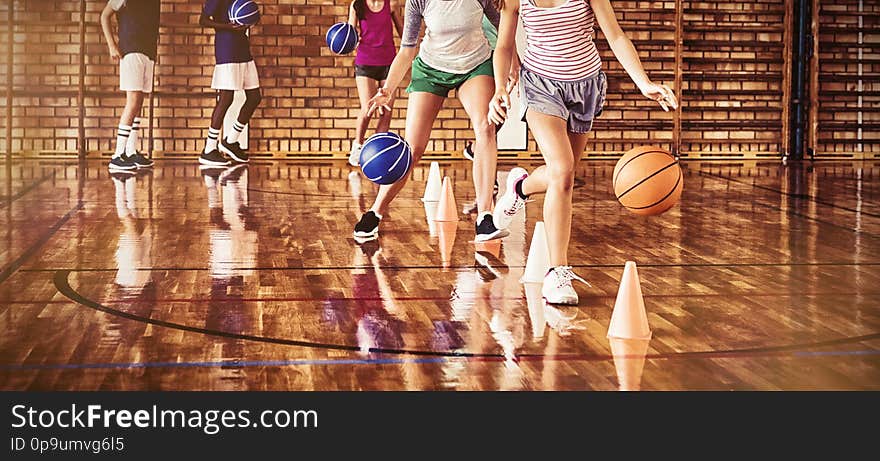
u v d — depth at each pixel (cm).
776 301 445
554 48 442
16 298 439
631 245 601
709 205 807
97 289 459
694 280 494
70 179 944
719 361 346
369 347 361
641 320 380
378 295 453
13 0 1161
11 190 849
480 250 578
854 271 519
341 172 1056
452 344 366
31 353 349
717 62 1301
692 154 1308
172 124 1214
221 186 900
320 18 1230
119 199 795
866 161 1283
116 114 1196
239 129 1145
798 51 1307
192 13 1203
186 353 350
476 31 586
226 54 1096
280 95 1234
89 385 314
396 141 591
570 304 436
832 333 385
